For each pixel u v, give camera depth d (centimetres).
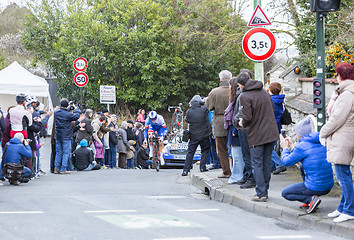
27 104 1505
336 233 760
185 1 3603
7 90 2894
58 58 3675
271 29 2520
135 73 3666
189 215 875
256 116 955
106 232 710
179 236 696
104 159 2205
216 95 1245
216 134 1255
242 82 973
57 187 1306
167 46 3459
